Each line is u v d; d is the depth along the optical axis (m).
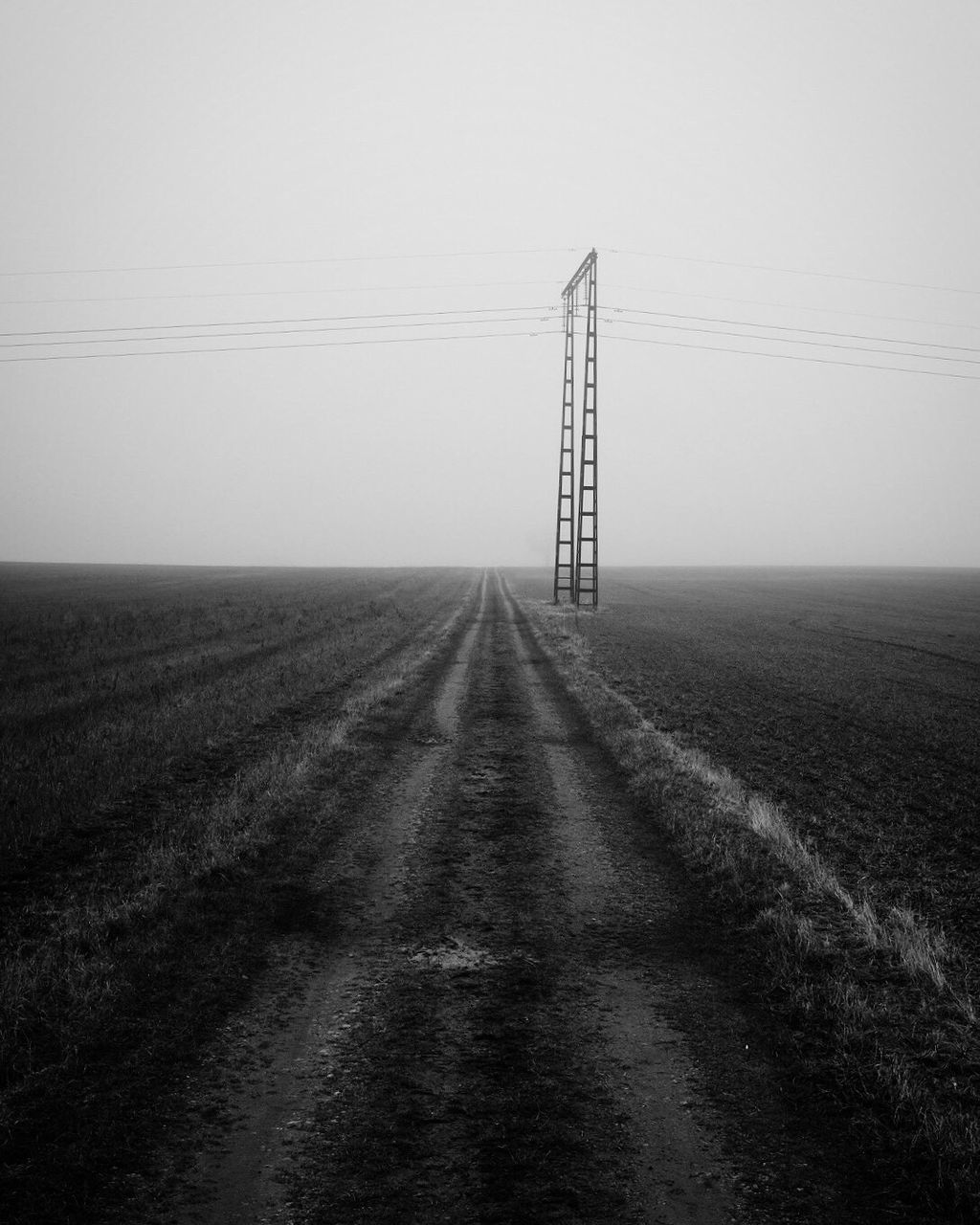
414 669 26.20
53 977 6.55
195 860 9.39
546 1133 4.83
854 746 17.45
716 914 8.38
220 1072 5.43
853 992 6.54
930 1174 4.58
